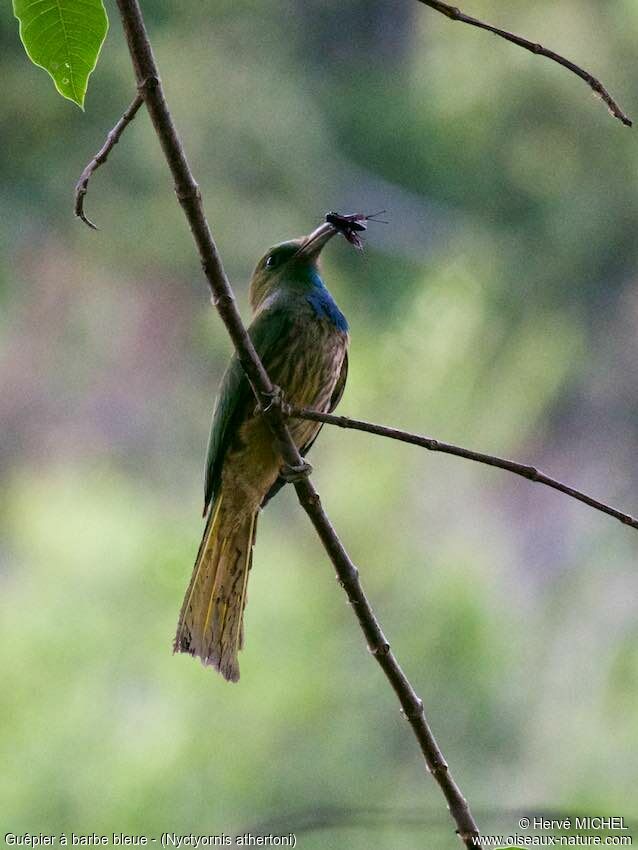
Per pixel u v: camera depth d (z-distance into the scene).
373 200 18.92
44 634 12.68
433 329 16.59
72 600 13.08
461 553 13.53
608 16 16.23
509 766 11.79
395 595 12.87
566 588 14.45
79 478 18.30
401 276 18.58
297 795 11.39
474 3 16.94
